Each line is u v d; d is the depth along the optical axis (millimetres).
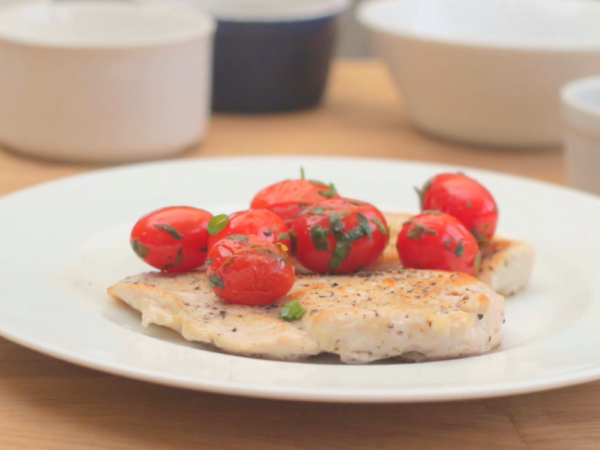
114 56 542
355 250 346
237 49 667
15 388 308
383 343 305
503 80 597
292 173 486
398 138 659
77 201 434
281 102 700
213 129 662
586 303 361
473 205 375
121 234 415
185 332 313
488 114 618
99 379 315
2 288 338
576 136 528
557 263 403
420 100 641
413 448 288
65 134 562
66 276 366
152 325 332
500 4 698
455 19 704
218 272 322
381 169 493
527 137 628
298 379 281
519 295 379
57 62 542
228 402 305
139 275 354
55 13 620
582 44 583
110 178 458
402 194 473
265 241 328
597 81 568
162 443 286
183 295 333
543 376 284
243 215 341
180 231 348
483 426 299
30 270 361
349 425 297
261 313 322
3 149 598
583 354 304
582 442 293
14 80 555
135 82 553
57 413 297
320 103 741
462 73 602
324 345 306
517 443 292
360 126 685
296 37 670
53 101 553
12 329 299
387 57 647
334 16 687
